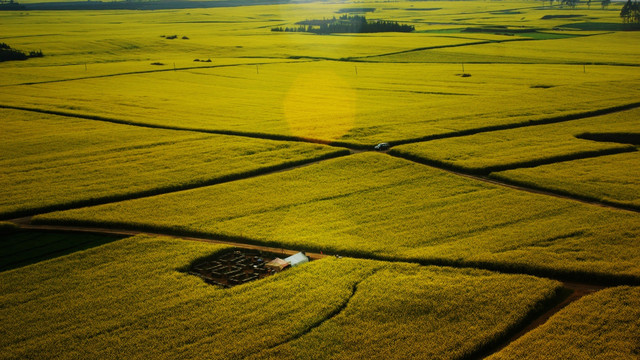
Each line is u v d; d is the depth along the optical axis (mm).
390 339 30344
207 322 32406
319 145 71438
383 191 54500
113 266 39719
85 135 79438
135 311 33781
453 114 86875
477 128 77062
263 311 33469
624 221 44562
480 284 35562
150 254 41438
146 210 50656
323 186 56500
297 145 71875
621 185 53406
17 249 43969
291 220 47719
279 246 43094
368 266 38531
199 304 34438
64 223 48469
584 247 40031
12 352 30000
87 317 33281
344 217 48094
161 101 105438
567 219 45594
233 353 29516
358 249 41250
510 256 39000
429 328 31172
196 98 109062
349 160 64438
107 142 75500
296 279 37062
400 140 72625
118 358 29422
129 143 74625
